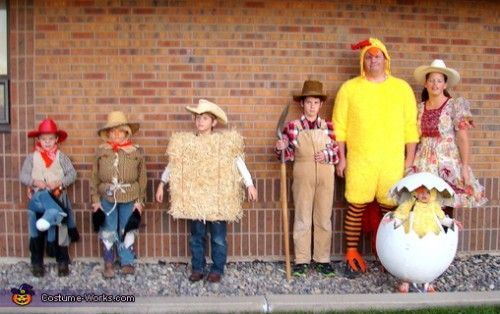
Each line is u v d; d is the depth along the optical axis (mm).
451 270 5613
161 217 5684
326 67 5691
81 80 5562
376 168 5293
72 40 5539
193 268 5254
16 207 5625
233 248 5758
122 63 5566
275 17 5621
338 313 4375
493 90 5953
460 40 5863
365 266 5543
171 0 5543
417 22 5785
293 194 5488
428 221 4680
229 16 5590
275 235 5754
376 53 5289
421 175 4688
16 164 5598
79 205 5637
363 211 5531
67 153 5605
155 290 5031
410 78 5816
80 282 5211
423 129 5379
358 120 5320
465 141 5246
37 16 5516
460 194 5289
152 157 5633
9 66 5559
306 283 5242
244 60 5625
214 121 5227
